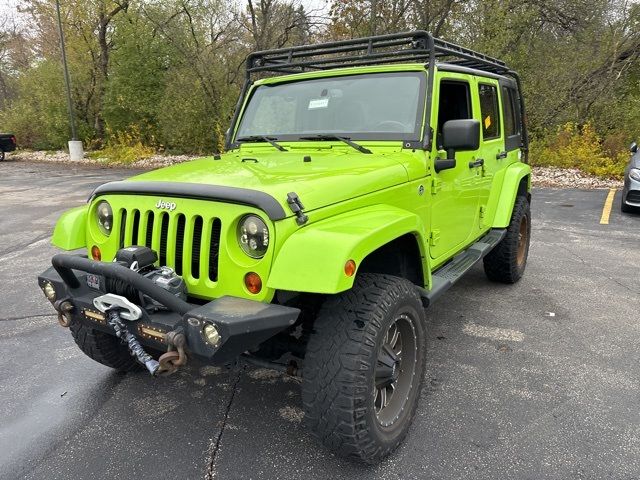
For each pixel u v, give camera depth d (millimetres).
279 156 3383
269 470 2635
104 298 2445
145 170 18109
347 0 18938
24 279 5801
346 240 2260
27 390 3463
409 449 2770
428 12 17484
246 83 4270
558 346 3959
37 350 4047
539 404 3170
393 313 2557
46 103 23656
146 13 20859
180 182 2609
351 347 2379
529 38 16391
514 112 5559
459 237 4078
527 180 5449
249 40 20672
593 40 16500
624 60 16031
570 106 14938
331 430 2412
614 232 7734
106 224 2902
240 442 2871
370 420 2447
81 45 22766
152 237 2654
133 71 21062
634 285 5332
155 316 2375
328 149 3484
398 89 3498
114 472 2645
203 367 3742
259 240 2338
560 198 10766
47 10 22625
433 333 4219
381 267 3078
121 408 3234
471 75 4168
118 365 3520
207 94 19453
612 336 4121
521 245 5531
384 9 18641
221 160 3348
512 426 2955
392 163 3102
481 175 4379
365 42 3658
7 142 22094
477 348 3943
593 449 2738
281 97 3947
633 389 3324
